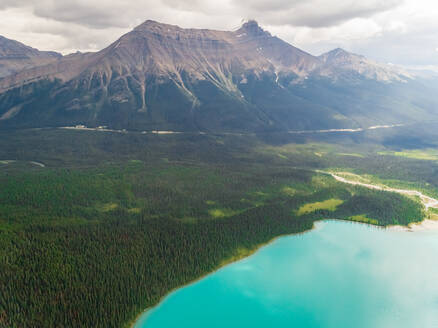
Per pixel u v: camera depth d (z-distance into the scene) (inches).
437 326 7327.8
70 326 6505.9
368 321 7455.7
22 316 6550.2
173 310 7554.1
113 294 7396.7
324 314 7613.2
